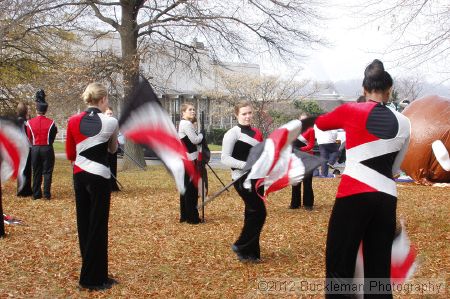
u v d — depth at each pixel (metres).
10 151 6.71
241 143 5.71
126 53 18.92
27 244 6.75
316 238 7.20
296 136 4.63
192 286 5.07
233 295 4.78
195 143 7.68
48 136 10.79
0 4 16.94
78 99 19.00
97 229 4.93
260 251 6.44
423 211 9.37
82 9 19.16
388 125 3.70
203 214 8.37
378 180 3.67
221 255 6.25
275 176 4.81
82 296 4.79
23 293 4.85
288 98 26.17
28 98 21.66
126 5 18.70
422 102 13.84
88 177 4.86
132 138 4.73
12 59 21.78
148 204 10.34
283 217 8.88
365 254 3.71
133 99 4.73
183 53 21.70
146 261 5.99
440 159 6.32
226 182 14.17
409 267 4.18
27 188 11.24
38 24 19.31
